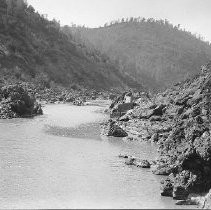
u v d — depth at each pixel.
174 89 86.00
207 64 82.44
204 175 39.62
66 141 62.41
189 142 44.56
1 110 90.06
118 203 33.38
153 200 34.62
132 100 103.19
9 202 33.34
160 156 50.09
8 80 162.75
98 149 57.06
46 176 41.72
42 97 145.50
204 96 65.62
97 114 104.19
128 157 51.97
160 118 71.12
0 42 195.25
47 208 32.00
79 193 36.09
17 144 58.31
